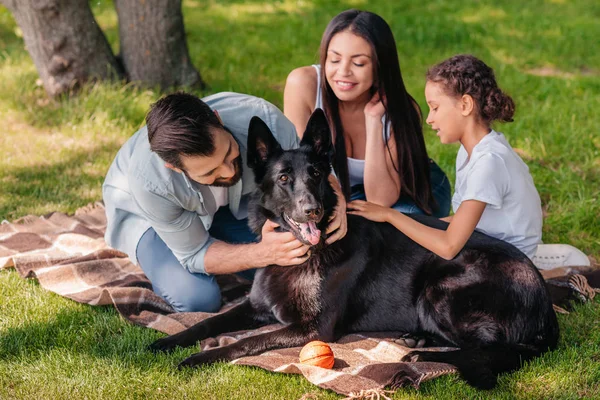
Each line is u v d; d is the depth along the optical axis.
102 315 4.21
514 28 12.14
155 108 3.47
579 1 14.30
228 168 3.60
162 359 3.72
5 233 5.24
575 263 4.81
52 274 4.56
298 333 3.85
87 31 7.79
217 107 4.21
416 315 4.08
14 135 7.27
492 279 3.81
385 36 4.27
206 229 4.43
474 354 3.67
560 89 8.98
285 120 4.38
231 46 10.63
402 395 3.42
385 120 4.63
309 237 3.72
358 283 4.02
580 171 6.63
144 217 4.37
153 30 8.02
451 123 4.09
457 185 4.37
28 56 9.60
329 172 3.95
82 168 6.61
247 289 4.69
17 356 3.76
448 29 11.48
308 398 3.39
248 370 3.60
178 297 4.29
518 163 4.12
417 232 3.95
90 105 7.64
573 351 3.78
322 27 11.83
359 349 3.88
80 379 3.52
